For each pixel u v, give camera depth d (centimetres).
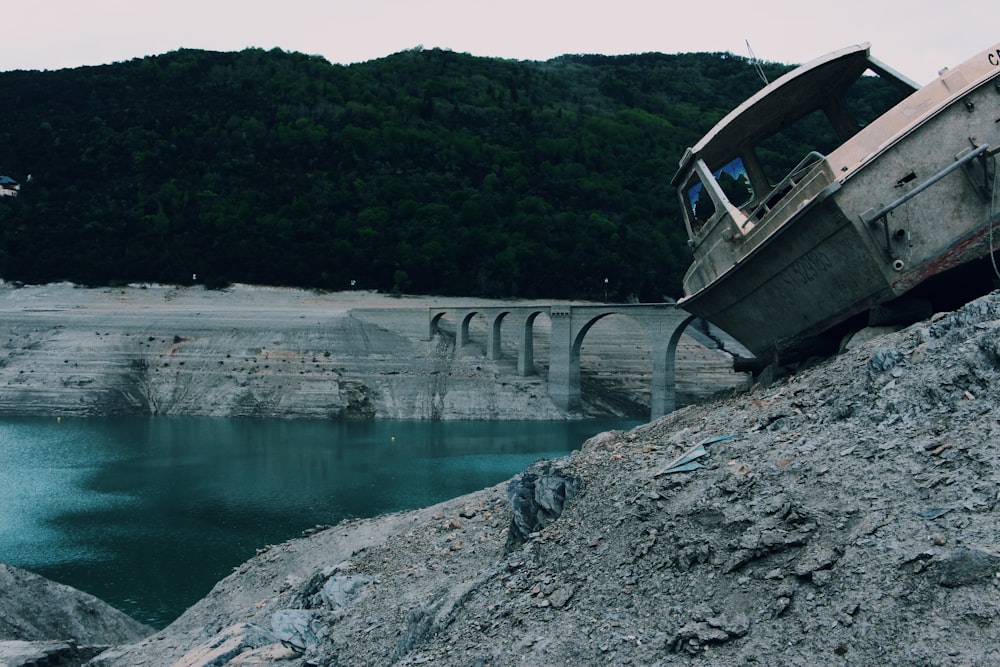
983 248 1697
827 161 1777
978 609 984
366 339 11988
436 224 16225
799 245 1875
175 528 5188
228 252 15488
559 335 10588
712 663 1108
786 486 1335
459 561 2269
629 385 11375
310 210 16625
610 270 15625
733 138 2331
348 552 3014
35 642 2839
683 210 2550
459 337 11981
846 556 1152
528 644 1305
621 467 1705
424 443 8488
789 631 1101
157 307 14088
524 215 16538
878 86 15912
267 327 12175
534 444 8394
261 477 6738
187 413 10919
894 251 1744
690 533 1338
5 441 8588
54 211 16188
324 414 10656
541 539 1616
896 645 1002
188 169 17688
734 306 2230
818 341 2019
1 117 19225
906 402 1411
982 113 1705
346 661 1789
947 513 1129
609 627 1269
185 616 3020
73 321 12438
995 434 1223
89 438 8894
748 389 2188
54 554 4644
